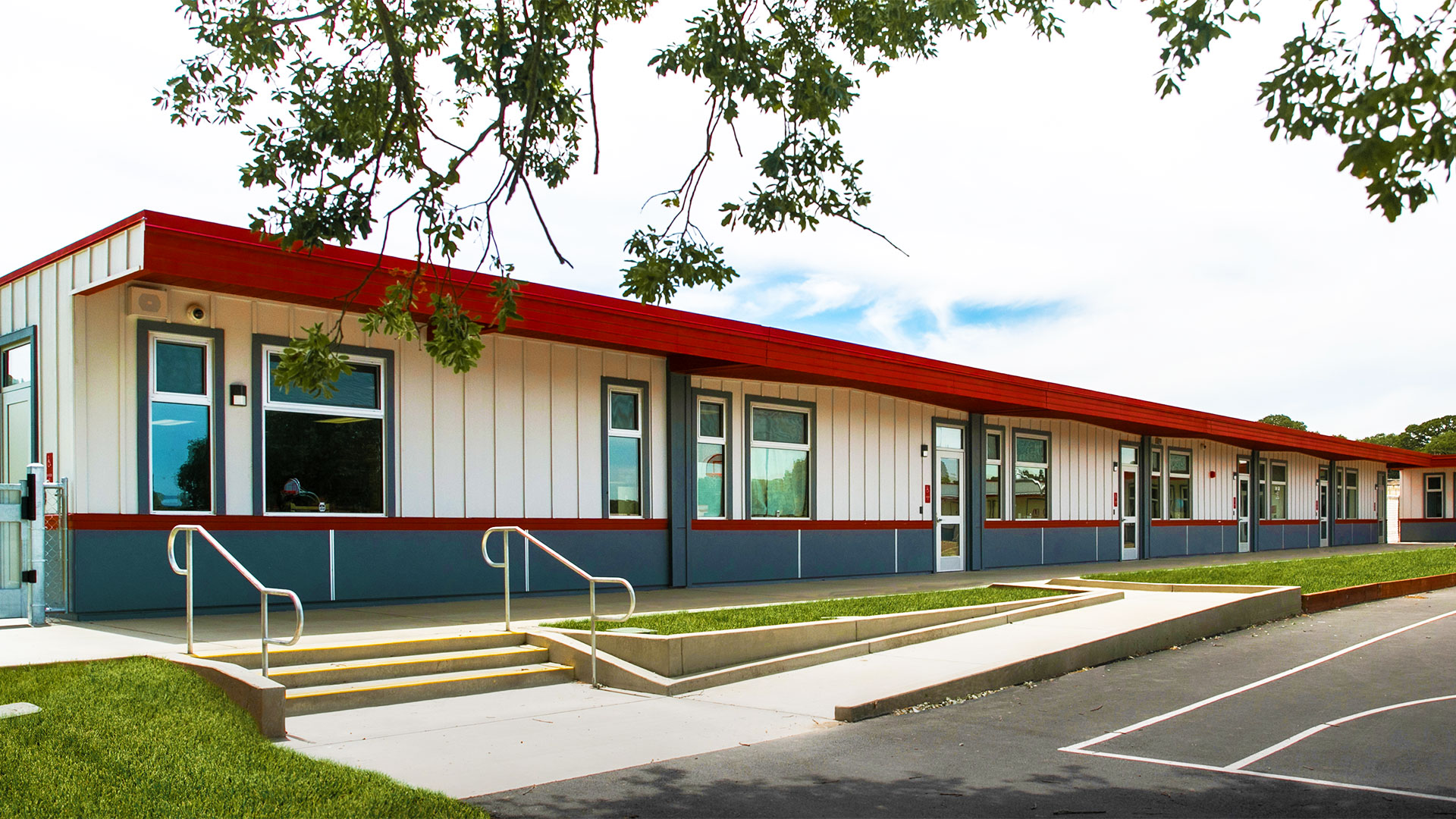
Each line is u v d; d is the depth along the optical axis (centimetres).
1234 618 1362
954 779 645
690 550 1675
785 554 1844
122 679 743
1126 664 1108
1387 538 4634
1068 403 2320
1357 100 501
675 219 747
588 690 935
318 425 1262
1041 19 828
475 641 1002
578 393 1534
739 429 1784
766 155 771
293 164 776
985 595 1485
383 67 793
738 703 879
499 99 767
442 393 1374
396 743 725
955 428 2269
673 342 1523
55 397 1123
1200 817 566
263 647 798
